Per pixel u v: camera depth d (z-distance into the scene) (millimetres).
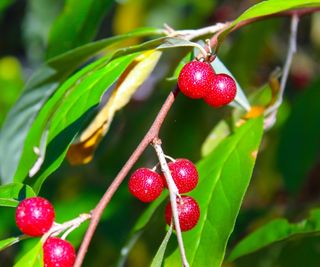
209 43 229
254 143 252
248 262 340
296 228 268
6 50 499
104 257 359
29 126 282
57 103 245
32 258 206
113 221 355
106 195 212
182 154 341
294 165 365
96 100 235
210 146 272
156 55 248
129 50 238
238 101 260
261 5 233
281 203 382
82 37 303
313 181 380
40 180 234
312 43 462
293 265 331
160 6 453
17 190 228
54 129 241
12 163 283
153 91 381
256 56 371
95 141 254
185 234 234
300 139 365
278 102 271
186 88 220
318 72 445
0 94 441
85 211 361
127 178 373
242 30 366
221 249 229
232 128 270
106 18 458
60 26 298
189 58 244
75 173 383
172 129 344
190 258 231
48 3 441
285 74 278
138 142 374
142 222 268
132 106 403
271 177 388
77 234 316
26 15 455
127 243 276
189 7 458
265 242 272
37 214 206
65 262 206
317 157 385
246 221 354
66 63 270
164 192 266
